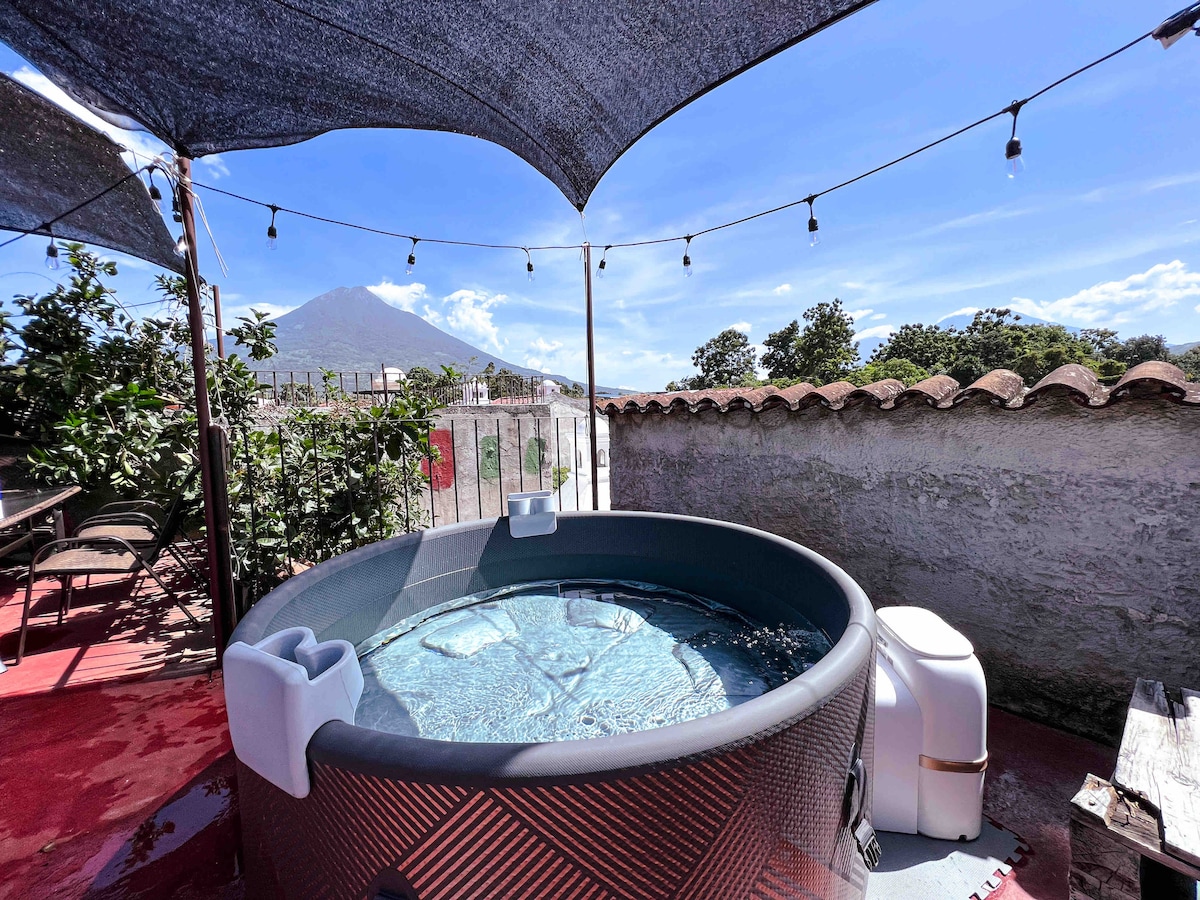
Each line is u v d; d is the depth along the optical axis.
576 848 0.78
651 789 0.79
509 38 1.60
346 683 1.00
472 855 0.79
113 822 1.51
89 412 3.64
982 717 1.42
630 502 3.77
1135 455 1.72
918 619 1.66
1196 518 1.62
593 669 2.02
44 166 2.33
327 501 3.37
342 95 1.90
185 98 1.81
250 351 4.47
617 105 1.95
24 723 1.98
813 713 0.96
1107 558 1.79
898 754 1.47
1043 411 1.90
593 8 1.46
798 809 0.97
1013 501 1.99
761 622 2.31
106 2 1.42
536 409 9.21
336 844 0.89
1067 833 1.46
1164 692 1.33
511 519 2.81
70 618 2.97
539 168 2.50
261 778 0.99
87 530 2.96
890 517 2.38
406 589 2.46
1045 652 1.95
